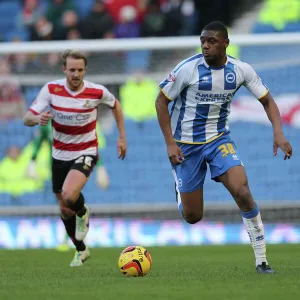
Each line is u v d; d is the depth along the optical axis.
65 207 30.77
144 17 68.69
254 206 23.78
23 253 39.12
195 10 71.06
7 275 25.77
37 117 30.31
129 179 56.44
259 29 71.00
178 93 24.91
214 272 25.34
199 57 24.81
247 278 22.58
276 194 55.62
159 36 68.62
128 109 58.19
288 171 55.72
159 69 59.16
